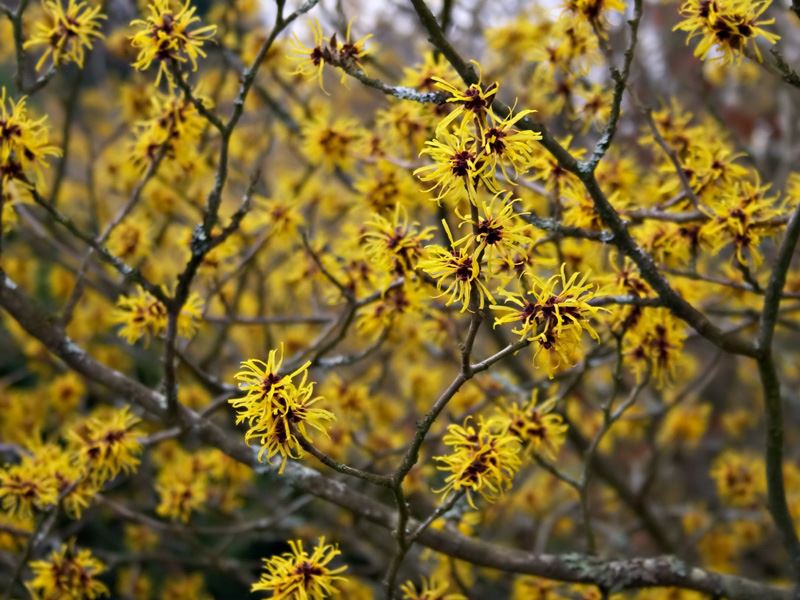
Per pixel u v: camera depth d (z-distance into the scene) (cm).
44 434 336
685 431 325
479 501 272
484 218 115
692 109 409
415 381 280
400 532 145
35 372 392
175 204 267
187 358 198
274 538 354
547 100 271
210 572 412
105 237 183
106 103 429
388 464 301
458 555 185
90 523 377
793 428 522
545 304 114
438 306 205
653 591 251
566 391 176
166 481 228
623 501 347
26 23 289
